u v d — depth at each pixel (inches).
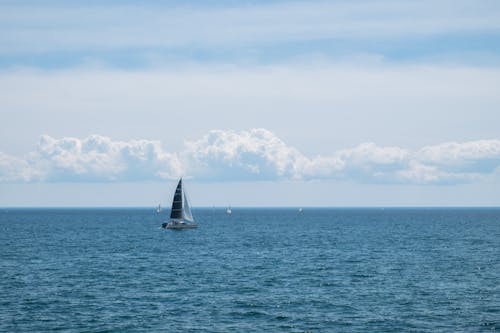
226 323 2038.6
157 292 2605.8
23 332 1910.7
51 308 2256.4
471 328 1955.0
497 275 3070.9
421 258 3932.1
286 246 5044.3
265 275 3134.8
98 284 2819.9
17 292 2578.7
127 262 3757.4
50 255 4202.8
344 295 2524.6
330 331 1936.5
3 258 3973.9
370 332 1919.3
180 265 3590.1
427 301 2377.0
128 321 2063.2
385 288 2687.0
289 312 2203.5
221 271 3299.7
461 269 3316.9
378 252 4404.5
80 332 1914.4
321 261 3796.8
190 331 1934.1
